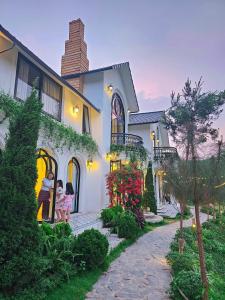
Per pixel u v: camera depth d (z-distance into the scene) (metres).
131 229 8.95
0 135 6.73
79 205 12.57
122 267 6.12
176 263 5.71
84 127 13.54
